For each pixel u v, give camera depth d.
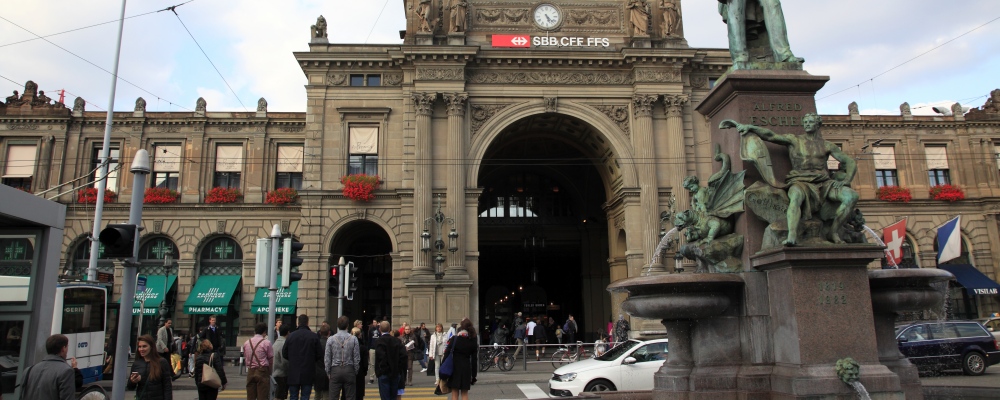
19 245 11.17
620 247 36.12
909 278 8.67
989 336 18.47
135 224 9.27
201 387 11.62
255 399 12.44
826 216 8.49
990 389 10.02
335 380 11.88
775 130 9.51
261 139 38.47
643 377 14.48
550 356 30.42
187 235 37.03
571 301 48.56
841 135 41.09
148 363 9.30
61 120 37.81
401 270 31.81
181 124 38.38
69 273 35.56
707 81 34.84
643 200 32.69
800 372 7.73
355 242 39.12
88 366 20.00
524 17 34.44
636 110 33.59
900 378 8.56
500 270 51.06
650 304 8.66
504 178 44.72
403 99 33.66
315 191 32.72
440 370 12.41
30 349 10.84
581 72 34.09
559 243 44.44
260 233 37.25
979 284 38.41
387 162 33.28
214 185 37.94
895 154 41.25
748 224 9.02
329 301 32.94
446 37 33.69
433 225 31.75
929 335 18.34
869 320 7.96
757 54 10.59
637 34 34.12
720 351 8.64
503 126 33.28
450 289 30.59
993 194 40.84
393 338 12.85
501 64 33.59
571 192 44.72
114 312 30.48
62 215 11.71
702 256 9.39
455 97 32.72
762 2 10.34
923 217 40.25
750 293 8.66
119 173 37.69
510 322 48.25
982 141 41.66
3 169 37.38
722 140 10.05
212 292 35.88
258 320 36.03
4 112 37.56
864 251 7.98
